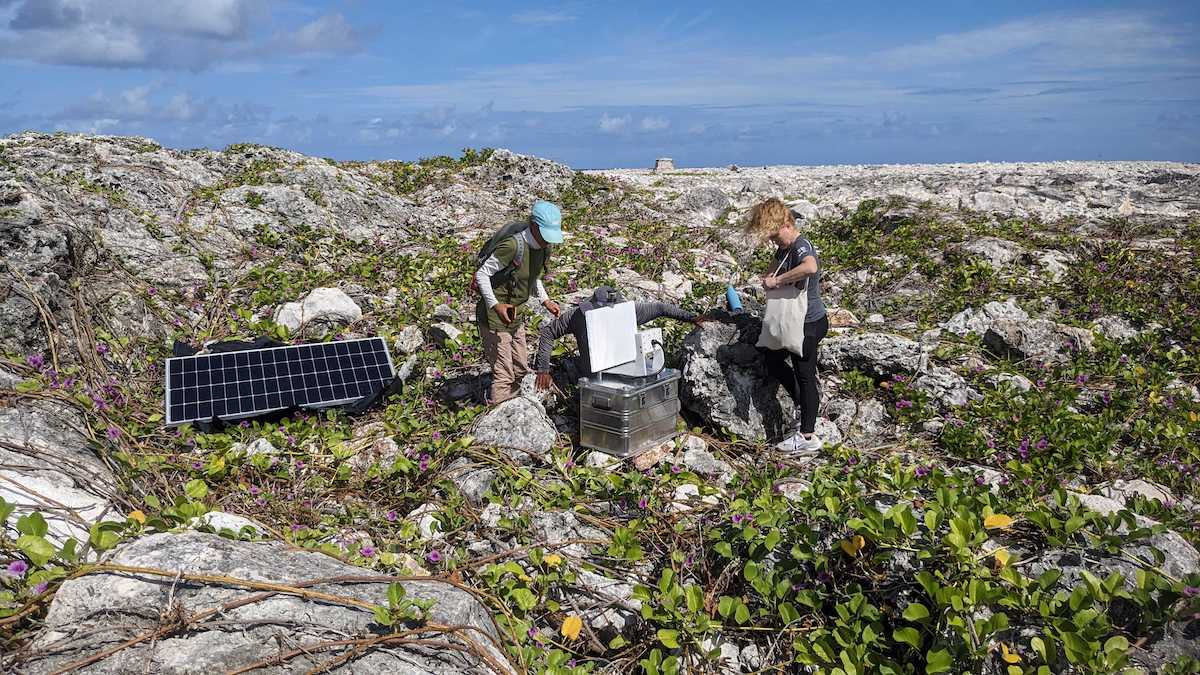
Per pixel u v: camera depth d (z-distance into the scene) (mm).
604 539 4898
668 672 3799
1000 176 18594
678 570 4605
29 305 6492
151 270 9141
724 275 11508
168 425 5891
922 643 3828
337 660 3098
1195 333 8492
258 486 5309
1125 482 5723
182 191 11680
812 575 4309
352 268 10281
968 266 10922
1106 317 9125
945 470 5836
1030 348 8008
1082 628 3488
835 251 12273
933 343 8320
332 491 5359
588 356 5738
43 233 7137
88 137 14133
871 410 6742
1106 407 6980
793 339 5660
